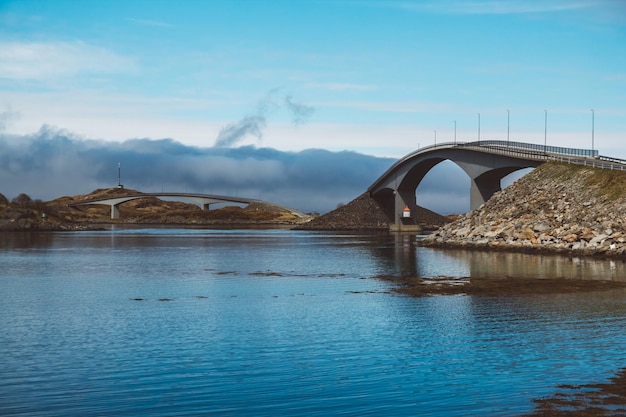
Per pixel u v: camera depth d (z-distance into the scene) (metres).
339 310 34.91
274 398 18.41
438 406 17.53
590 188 94.56
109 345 25.59
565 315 32.66
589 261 67.06
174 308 35.91
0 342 26.23
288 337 27.09
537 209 97.12
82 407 17.67
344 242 128.12
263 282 50.28
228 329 29.06
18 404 17.94
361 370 21.42
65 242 130.75
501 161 133.38
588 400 17.80
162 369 21.66
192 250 99.50
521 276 52.59
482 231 99.06
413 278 52.75
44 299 40.16
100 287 46.97
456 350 24.36
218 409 17.47
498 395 18.42
